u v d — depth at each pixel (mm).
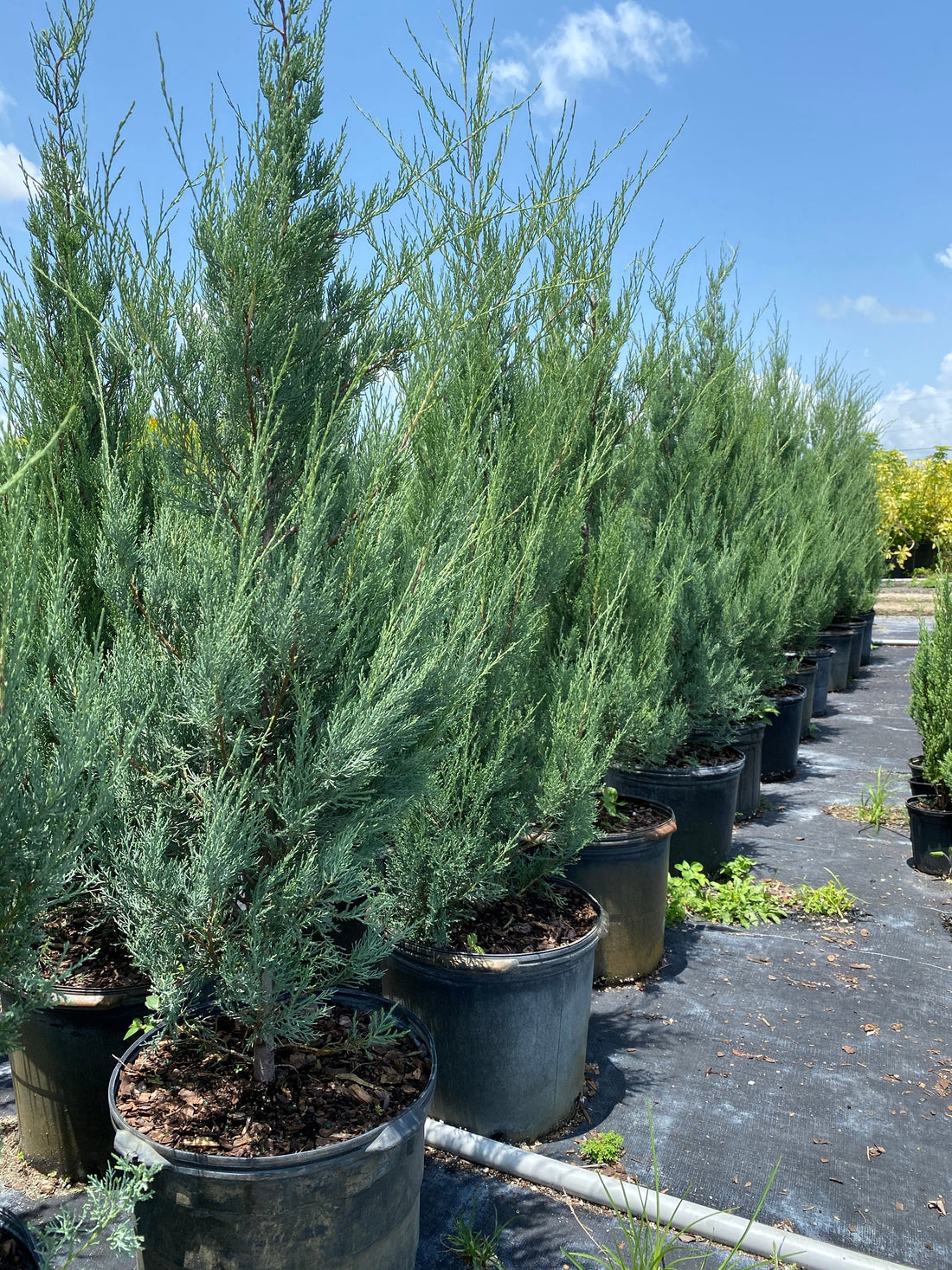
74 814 1946
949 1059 3830
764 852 6375
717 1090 3584
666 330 6598
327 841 2312
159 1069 2461
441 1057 3209
